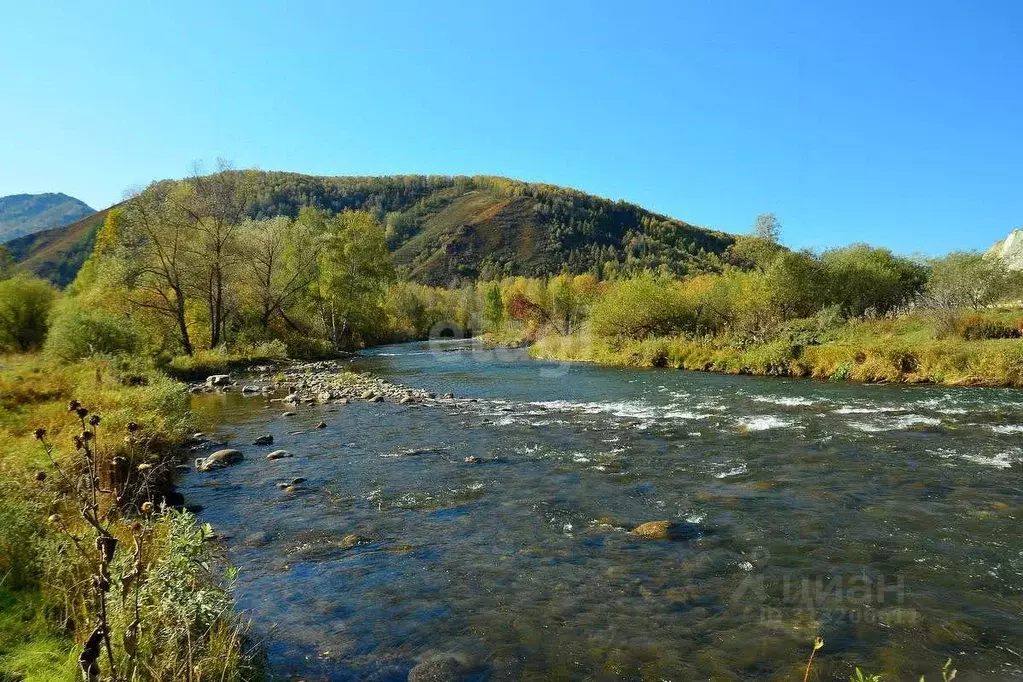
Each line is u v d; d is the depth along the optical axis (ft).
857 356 74.79
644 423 47.70
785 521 24.40
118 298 107.86
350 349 169.37
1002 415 45.47
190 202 113.50
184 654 12.40
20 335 115.44
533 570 20.47
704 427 45.21
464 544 23.02
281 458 38.24
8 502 17.24
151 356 91.66
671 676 14.19
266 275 139.54
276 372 102.42
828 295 115.96
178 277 110.93
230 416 56.03
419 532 24.45
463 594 18.76
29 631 13.48
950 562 20.06
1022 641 15.31
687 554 21.43
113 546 10.61
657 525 23.86
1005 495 26.68
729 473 32.12
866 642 15.43
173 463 34.71
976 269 108.88
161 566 14.12
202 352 108.17
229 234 119.44
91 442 28.17
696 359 94.58
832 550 21.34
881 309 117.39
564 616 17.24
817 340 90.58
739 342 98.17
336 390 73.92
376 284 175.22
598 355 118.11
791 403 54.85
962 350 66.59
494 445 41.06
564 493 29.43
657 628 16.43
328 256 159.94
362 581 19.83
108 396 43.52
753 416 49.03
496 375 92.94
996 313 87.61
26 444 28.50
